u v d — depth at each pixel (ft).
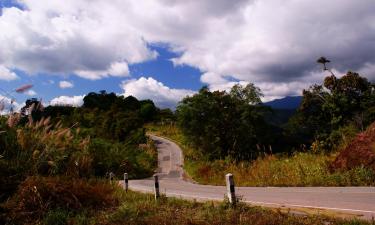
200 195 57.26
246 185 74.18
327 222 28.48
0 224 33.55
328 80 171.83
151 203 39.63
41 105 47.67
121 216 33.60
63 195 38.24
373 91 166.09
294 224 27.53
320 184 59.11
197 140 230.48
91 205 39.27
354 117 153.58
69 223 33.04
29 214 34.83
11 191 38.91
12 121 44.39
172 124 438.81
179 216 32.60
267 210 33.04
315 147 86.02
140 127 340.80
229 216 30.66
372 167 56.65
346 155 61.93
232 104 226.17
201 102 226.79
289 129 204.03
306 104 185.57
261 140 221.87
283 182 68.03
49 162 42.98
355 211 33.06
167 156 276.62
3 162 41.14
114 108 405.18
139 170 187.21
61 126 49.96
